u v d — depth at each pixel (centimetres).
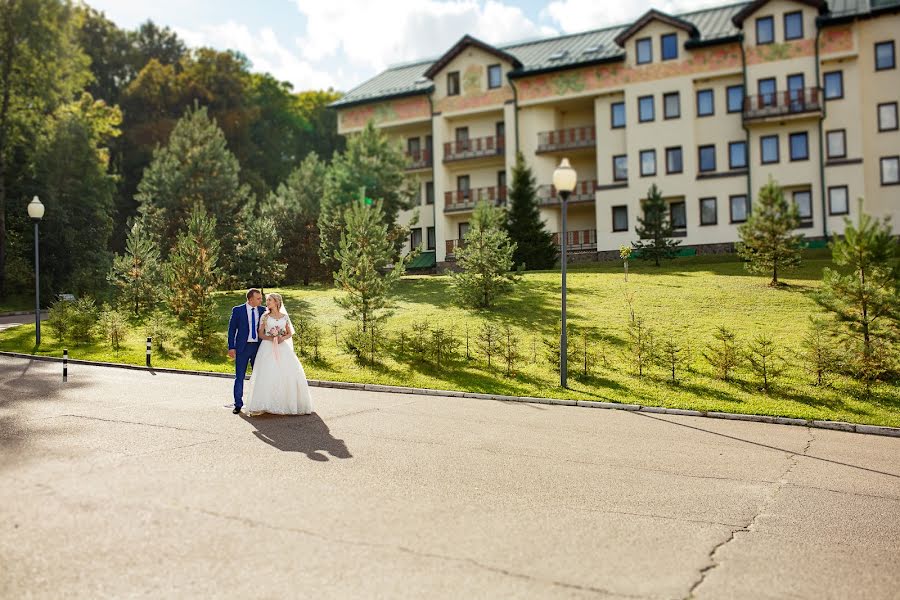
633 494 699
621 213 4300
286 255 3659
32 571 457
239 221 3581
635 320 2078
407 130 5006
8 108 4097
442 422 1092
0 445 802
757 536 581
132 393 1290
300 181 3922
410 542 530
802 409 1272
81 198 4306
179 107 5581
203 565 473
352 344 1848
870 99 3919
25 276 3959
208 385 1448
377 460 798
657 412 1284
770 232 2562
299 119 7006
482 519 594
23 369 1673
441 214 4722
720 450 951
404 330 2036
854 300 1491
